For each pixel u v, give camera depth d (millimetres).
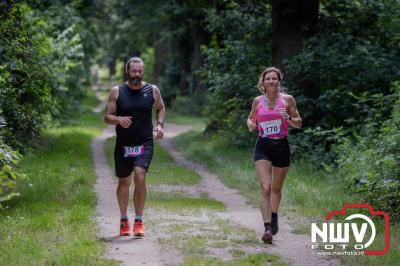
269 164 13219
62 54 34875
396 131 16297
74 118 52969
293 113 13367
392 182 14961
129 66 13359
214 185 22766
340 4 30109
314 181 21453
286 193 19250
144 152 13508
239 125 31484
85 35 47156
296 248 12633
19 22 23906
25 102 22984
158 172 25359
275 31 29406
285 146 13250
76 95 52750
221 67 33219
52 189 18844
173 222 15219
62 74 35000
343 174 20719
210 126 43562
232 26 31891
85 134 43531
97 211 16562
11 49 21312
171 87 86500
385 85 27984
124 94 13383
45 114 26188
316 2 28953
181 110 74250
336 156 24031
